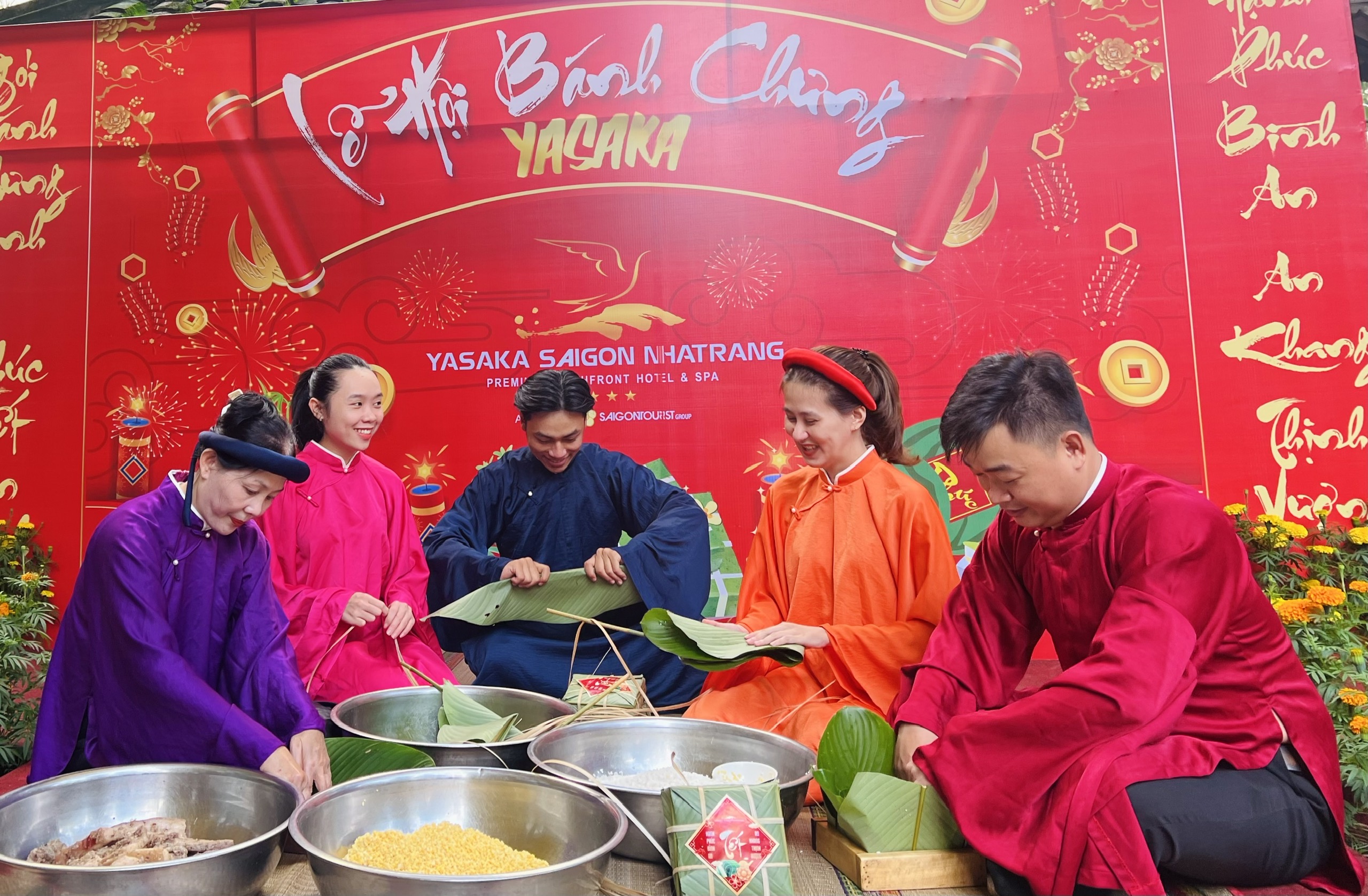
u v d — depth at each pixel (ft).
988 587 6.66
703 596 9.82
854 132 13.03
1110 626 5.49
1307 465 12.27
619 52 13.30
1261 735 5.57
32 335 13.61
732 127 13.16
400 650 9.36
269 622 7.06
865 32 13.07
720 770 6.39
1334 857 5.52
